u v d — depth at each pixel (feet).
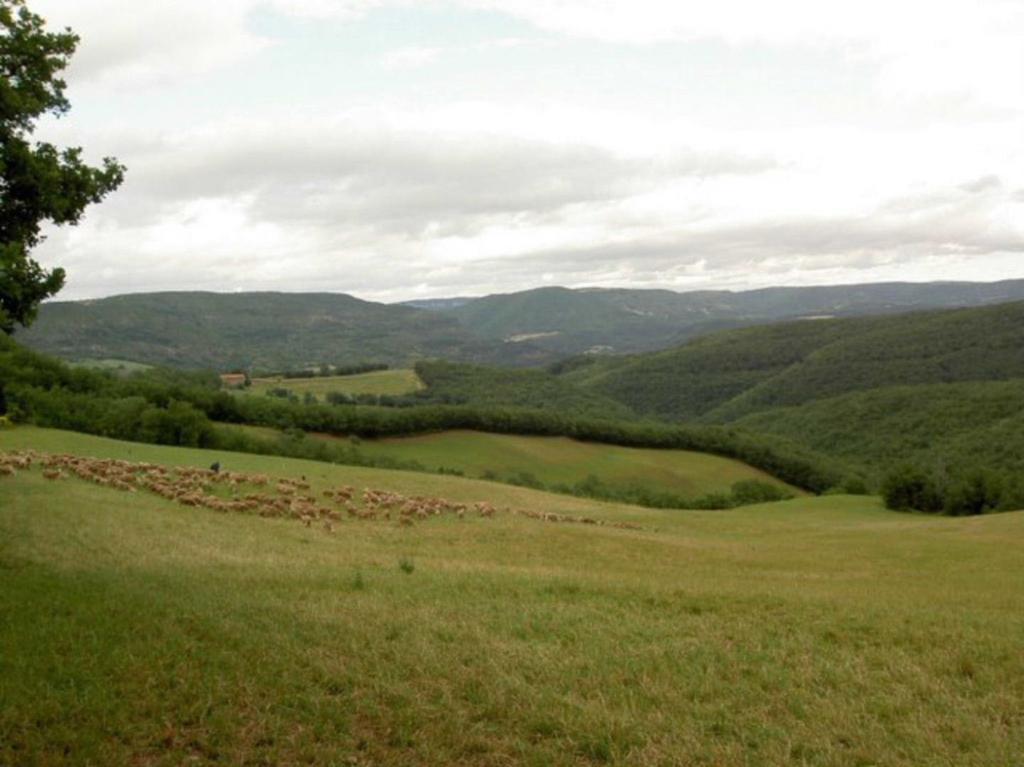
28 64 50.49
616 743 27.91
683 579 76.38
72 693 28.78
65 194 51.98
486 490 191.93
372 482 174.40
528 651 39.22
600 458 364.79
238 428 309.63
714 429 396.16
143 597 43.78
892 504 283.79
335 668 33.99
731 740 29.07
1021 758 28.32
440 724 28.81
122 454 170.91
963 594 73.10
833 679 37.04
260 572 58.95
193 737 26.53
